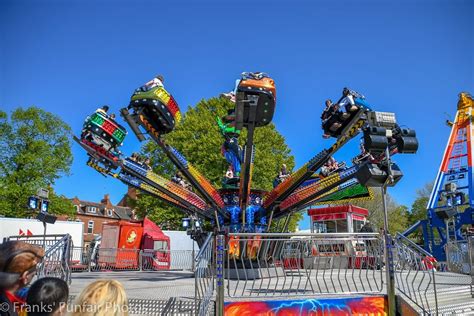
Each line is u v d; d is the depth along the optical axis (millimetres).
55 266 10109
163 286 12008
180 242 30797
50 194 37781
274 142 35469
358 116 10609
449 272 18688
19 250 3738
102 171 12906
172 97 10969
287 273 14820
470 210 24891
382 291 8828
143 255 24719
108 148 11688
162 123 11047
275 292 8875
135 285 12469
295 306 8078
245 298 7930
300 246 9180
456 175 26609
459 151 27312
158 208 34219
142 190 14211
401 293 8789
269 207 14305
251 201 14672
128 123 10797
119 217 72938
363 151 12125
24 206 35406
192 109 36344
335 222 24734
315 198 14805
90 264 23562
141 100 10484
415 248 9062
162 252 25078
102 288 2906
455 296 10898
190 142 33688
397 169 8453
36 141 37000
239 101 9883
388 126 8570
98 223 69125
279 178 16250
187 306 8477
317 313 8141
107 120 11500
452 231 25469
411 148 8586
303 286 10930
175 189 13898
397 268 9305
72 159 39531
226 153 15609
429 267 8656
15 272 3645
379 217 58625
